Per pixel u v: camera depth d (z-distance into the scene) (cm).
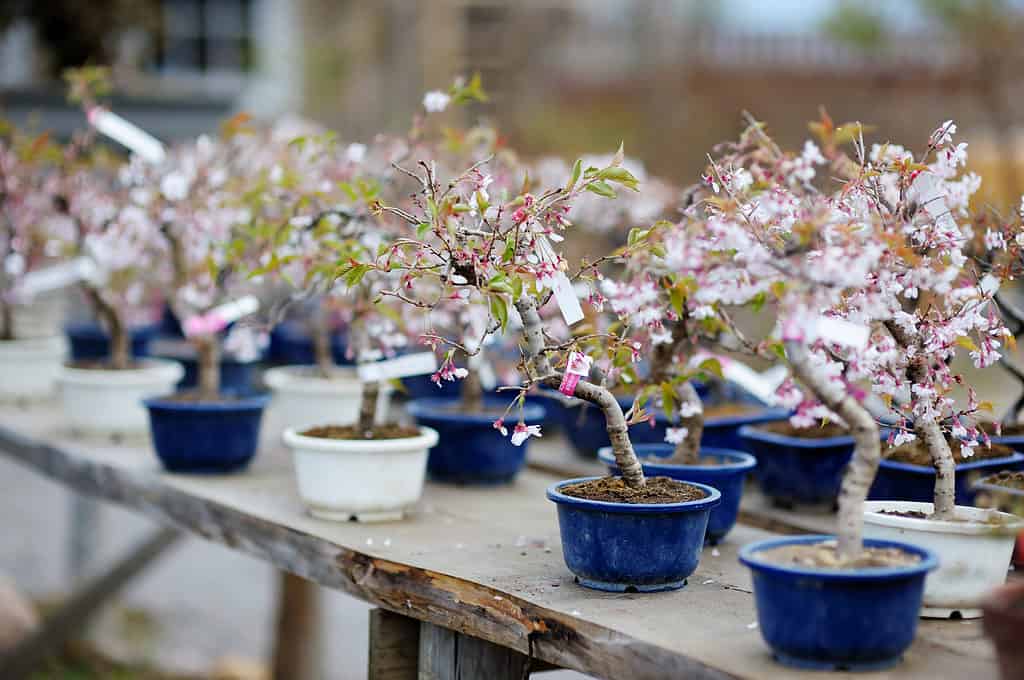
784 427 297
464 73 795
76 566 614
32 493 865
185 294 359
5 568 662
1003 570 191
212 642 578
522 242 202
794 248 172
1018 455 255
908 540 192
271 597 661
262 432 410
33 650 449
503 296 196
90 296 390
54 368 461
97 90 380
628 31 920
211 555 754
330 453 262
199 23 827
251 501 289
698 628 182
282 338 523
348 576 239
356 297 321
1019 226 221
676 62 891
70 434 390
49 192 411
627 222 392
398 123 788
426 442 270
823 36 863
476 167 220
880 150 205
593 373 262
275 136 372
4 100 629
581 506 203
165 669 532
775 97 886
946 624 188
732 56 898
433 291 314
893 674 161
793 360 166
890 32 830
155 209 352
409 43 791
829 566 163
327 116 853
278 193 320
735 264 174
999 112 751
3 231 432
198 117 655
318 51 852
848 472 167
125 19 672
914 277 192
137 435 382
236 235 349
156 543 446
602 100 929
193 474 325
